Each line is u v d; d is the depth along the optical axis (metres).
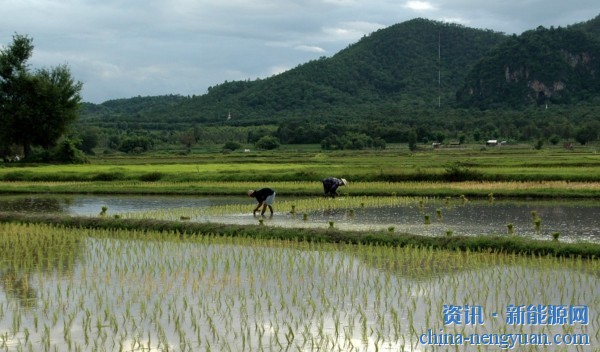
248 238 23.22
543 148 105.50
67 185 46.09
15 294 15.95
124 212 32.38
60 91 77.44
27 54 77.12
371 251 20.75
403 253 20.31
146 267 18.77
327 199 36.47
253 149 126.75
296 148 125.81
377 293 15.65
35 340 12.66
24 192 43.97
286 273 17.78
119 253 20.78
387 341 12.38
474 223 26.62
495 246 20.52
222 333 12.95
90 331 13.17
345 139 121.62
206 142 149.62
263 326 13.35
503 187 39.00
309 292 15.84
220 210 32.00
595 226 25.42
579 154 76.88
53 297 15.65
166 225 25.47
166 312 14.37
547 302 14.73
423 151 99.81
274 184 44.41
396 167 50.16
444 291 15.78
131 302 15.19
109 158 85.81
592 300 14.80
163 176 49.91
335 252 20.67
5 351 12.11
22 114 74.12
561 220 27.25
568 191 36.38
